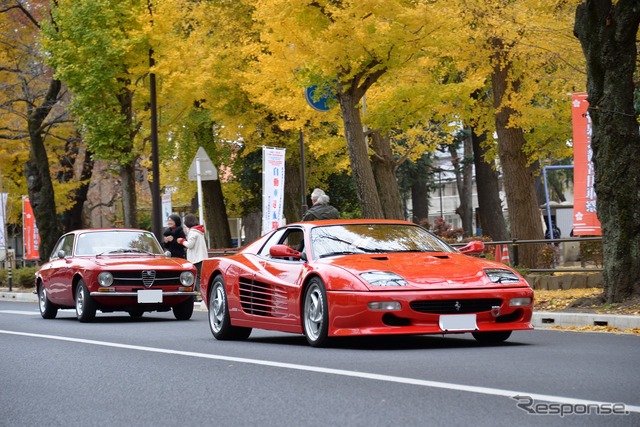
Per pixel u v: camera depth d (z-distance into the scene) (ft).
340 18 64.28
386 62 67.77
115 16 93.35
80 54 93.15
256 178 142.61
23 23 133.08
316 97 71.61
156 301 59.00
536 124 87.04
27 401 24.88
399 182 182.29
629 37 47.29
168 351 36.17
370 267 34.58
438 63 87.51
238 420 20.67
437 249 38.11
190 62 96.17
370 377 26.11
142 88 94.58
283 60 75.25
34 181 124.67
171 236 77.71
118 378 28.66
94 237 63.62
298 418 20.54
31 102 129.90
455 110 91.45
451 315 33.30
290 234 40.37
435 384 24.22
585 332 42.32
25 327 53.57
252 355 33.68
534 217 88.17
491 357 30.37
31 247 127.54
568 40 69.82
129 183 98.53
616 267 47.91
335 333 34.27
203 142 127.54
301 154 104.99
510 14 69.92
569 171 220.23
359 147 70.49
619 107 47.57
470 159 200.95
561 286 66.59
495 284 34.06
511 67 84.89
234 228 279.08
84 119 94.68
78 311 59.11
